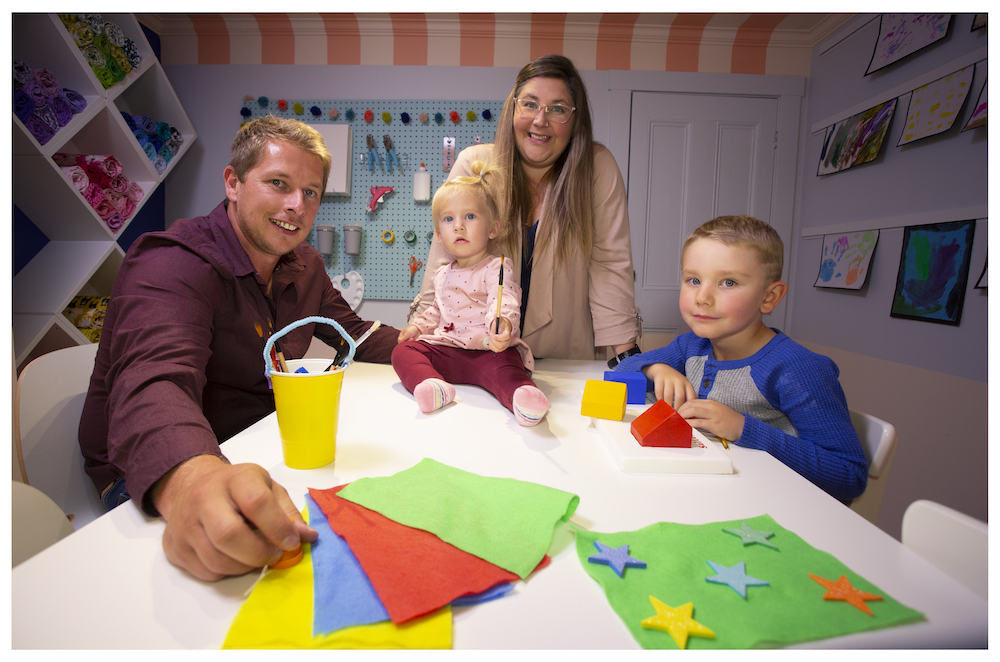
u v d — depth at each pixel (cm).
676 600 36
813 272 256
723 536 44
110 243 199
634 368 104
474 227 110
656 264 272
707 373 92
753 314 87
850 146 229
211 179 261
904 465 186
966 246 169
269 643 31
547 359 136
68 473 85
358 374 108
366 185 263
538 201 137
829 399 77
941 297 178
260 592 36
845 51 237
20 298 176
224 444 64
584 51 261
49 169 166
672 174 268
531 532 43
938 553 42
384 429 72
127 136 201
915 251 191
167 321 71
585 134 128
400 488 50
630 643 32
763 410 86
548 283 133
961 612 35
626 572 39
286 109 259
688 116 265
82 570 39
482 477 54
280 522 38
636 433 65
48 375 84
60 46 173
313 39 258
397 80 260
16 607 34
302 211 92
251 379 96
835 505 52
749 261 85
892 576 39
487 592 37
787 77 264
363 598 35
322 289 122
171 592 36
